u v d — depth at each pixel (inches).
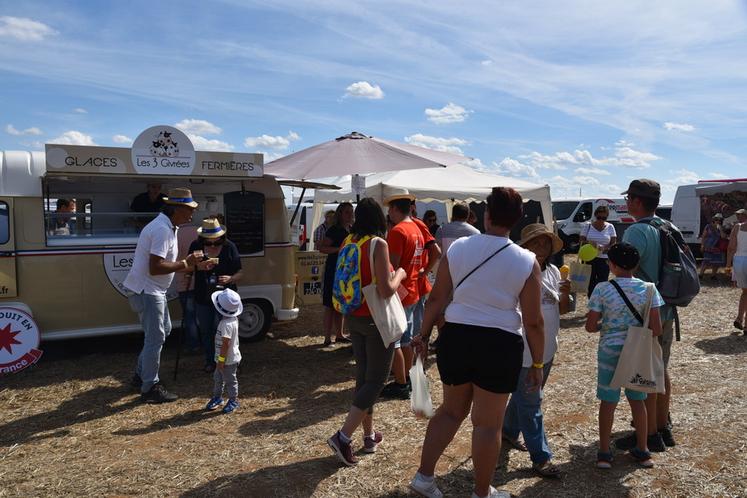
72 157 248.5
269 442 179.5
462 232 253.9
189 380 246.4
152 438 184.5
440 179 415.8
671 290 159.3
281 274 312.2
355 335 160.7
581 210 853.2
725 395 218.4
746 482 150.4
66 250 269.3
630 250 154.1
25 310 252.8
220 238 254.8
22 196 261.7
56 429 193.3
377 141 326.6
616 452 169.5
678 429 185.5
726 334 326.0
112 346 304.8
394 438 180.4
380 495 145.5
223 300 206.5
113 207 305.9
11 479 155.7
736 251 325.4
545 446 154.8
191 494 146.3
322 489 148.3
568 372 252.7
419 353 140.6
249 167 282.2
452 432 134.4
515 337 124.0
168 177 267.1
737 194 638.5
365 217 160.1
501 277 123.4
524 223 558.6
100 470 160.7
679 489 147.6
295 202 724.0
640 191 165.2
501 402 125.8
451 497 143.3
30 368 264.2
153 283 214.8
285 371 260.4
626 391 159.6
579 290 359.6
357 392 159.6
